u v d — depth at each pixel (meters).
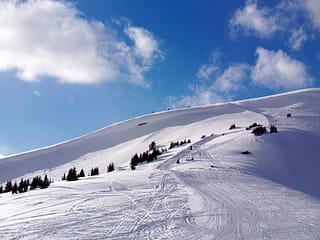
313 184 39.97
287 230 15.84
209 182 29.47
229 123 85.19
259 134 56.94
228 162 41.97
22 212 18.09
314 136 59.78
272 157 46.44
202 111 124.44
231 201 21.92
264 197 23.89
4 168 112.38
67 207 19.17
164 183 28.19
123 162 83.12
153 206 19.72
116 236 13.97
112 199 21.48
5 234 13.98
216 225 16.19
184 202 21.11
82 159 106.56
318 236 15.14
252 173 36.72
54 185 29.17
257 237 14.55
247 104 123.06
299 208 20.84
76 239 13.47
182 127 102.12
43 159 116.56
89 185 26.94
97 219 16.55
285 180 38.53
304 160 47.34
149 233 14.55
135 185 27.00
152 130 113.94
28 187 40.25
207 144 56.38
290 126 70.06
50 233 14.19
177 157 48.12
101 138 126.00
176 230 15.12
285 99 120.06
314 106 100.69
